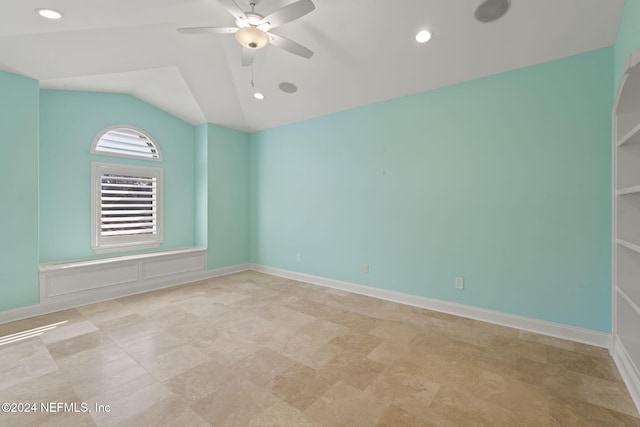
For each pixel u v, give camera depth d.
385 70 3.17
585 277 2.55
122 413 1.67
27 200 3.06
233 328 2.82
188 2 2.37
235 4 2.00
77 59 3.00
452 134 3.19
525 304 2.82
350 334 2.71
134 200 4.30
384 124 3.69
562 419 1.64
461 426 1.59
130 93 4.18
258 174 5.28
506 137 2.88
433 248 3.34
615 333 2.27
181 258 4.46
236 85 3.95
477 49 2.70
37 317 3.07
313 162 4.46
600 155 2.47
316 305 3.48
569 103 2.59
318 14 2.62
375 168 3.79
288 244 4.85
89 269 3.53
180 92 4.05
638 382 1.73
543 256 2.73
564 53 2.56
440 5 2.37
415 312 3.26
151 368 2.12
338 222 4.18
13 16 2.29
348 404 1.76
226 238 5.09
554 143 2.66
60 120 3.66
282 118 4.61
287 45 2.40
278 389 1.90
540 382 1.98
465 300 3.15
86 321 2.97
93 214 3.91
